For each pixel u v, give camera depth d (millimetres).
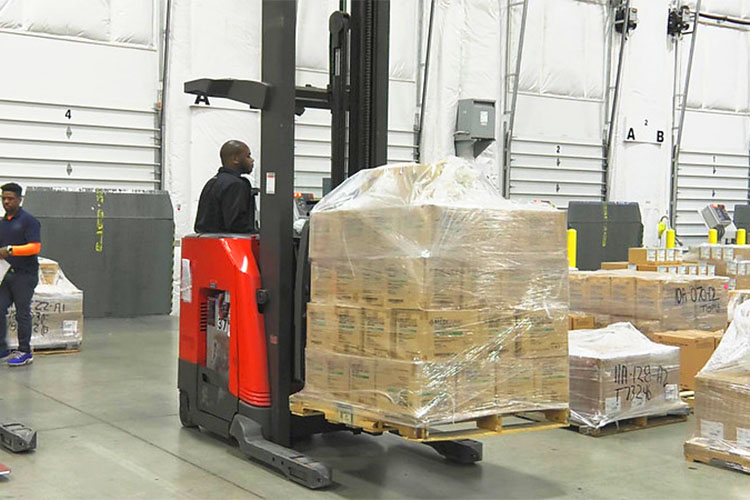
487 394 4051
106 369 7477
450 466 4781
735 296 6797
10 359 7594
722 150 16656
